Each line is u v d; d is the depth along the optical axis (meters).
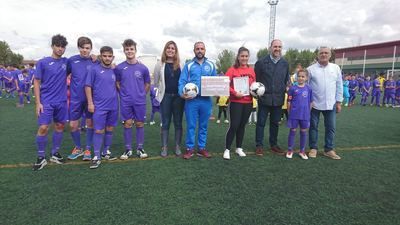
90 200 3.08
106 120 4.45
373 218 2.80
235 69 4.78
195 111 4.63
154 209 2.90
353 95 15.23
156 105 8.05
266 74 4.85
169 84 4.66
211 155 4.91
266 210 2.92
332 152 4.86
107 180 3.66
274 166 4.34
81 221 2.65
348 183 3.68
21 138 5.91
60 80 4.15
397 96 14.43
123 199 3.12
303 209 2.96
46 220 2.66
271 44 4.86
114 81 4.36
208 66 4.63
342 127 7.91
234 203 3.06
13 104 12.52
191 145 4.72
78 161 4.47
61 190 3.33
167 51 4.61
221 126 7.91
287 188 3.49
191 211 2.87
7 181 3.58
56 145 4.39
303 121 4.73
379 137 6.55
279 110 5.00
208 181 3.68
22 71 12.76
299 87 4.72
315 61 5.17
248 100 4.71
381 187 3.56
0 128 6.97
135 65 4.49
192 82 4.55
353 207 3.02
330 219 2.77
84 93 4.46
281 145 5.82
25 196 3.16
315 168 4.27
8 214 2.76
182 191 3.35
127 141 4.69
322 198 3.22
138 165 4.30
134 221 2.66
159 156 4.80
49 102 4.09
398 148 5.52
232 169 4.17
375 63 43.53
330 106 4.73
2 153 4.82
